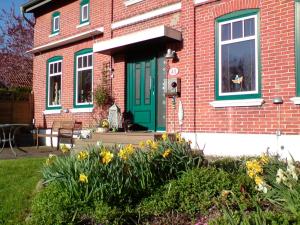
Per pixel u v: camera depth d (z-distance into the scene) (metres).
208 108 9.54
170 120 10.43
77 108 13.92
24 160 9.47
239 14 9.03
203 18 9.77
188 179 4.98
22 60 29.25
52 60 15.56
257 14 8.71
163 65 10.92
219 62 9.40
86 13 13.98
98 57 13.05
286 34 8.18
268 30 8.49
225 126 9.16
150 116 11.28
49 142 15.27
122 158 5.10
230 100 9.06
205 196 4.69
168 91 10.32
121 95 12.09
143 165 5.18
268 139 8.34
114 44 11.09
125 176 4.95
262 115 8.49
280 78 8.23
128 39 10.63
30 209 5.53
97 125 12.10
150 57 11.34
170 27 10.45
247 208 4.19
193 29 9.94
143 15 11.41
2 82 26.88
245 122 8.79
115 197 4.74
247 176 5.06
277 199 4.07
